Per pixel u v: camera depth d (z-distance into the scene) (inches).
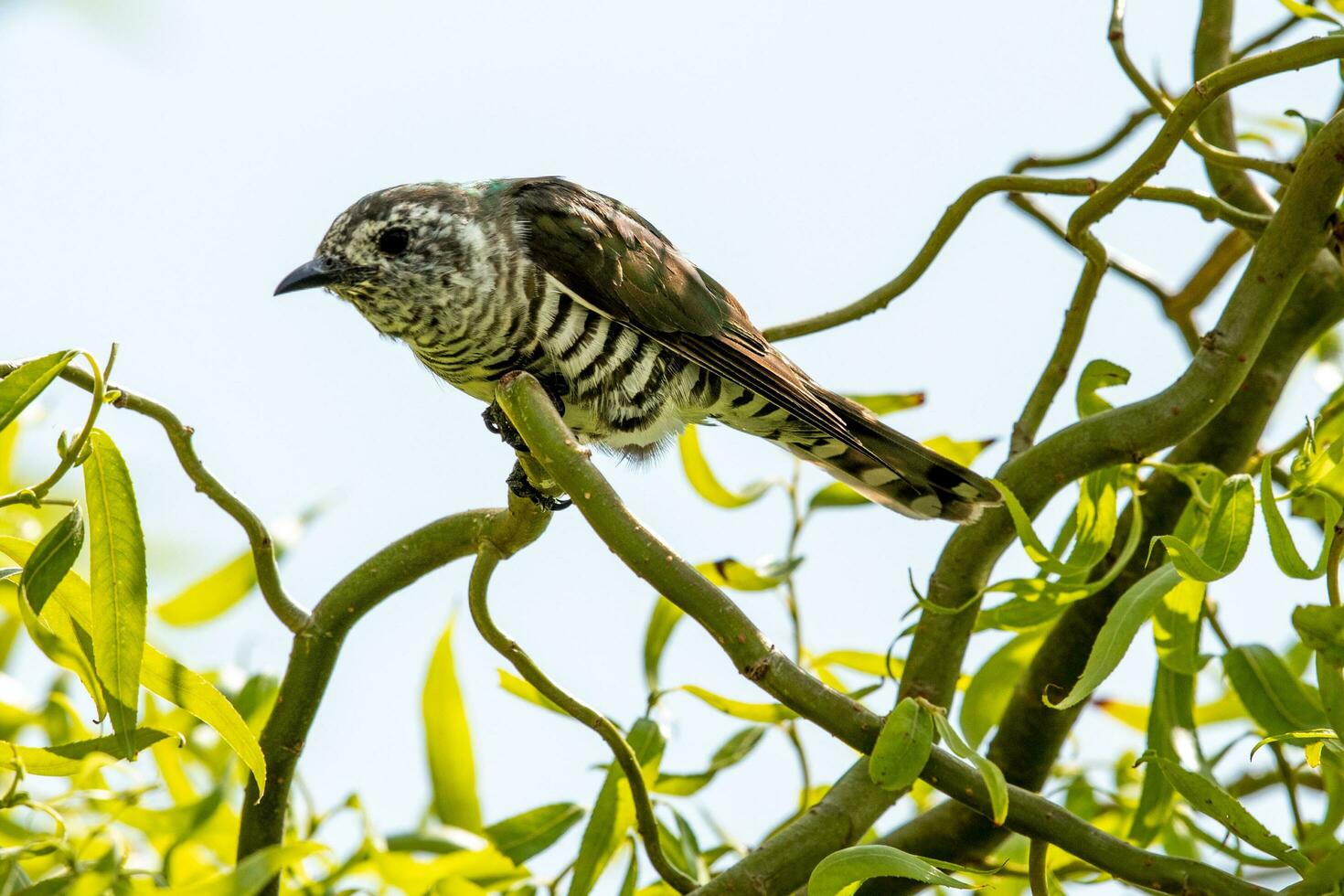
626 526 229.8
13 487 324.2
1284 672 301.7
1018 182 316.8
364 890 264.8
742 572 315.9
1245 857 302.5
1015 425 319.6
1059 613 288.7
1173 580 240.8
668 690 297.7
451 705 299.0
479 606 270.1
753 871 260.5
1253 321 272.4
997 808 219.3
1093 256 303.3
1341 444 254.7
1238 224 309.4
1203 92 269.0
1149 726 305.0
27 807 242.8
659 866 273.0
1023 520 268.5
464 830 291.1
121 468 221.8
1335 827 293.7
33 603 218.2
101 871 223.5
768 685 231.5
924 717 227.9
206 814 260.7
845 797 269.6
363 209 373.7
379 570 272.8
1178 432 275.4
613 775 278.8
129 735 222.4
